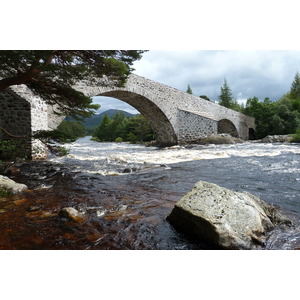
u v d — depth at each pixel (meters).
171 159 10.35
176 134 21.00
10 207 3.68
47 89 7.43
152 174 6.80
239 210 2.77
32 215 3.34
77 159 10.52
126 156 11.67
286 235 2.75
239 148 16.56
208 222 2.53
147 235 2.76
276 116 32.91
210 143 21.53
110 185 5.36
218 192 3.09
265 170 7.39
